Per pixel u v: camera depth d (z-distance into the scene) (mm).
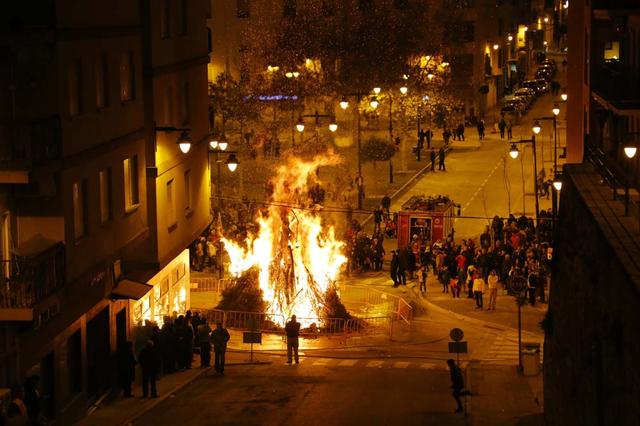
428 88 77750
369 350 40844
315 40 75625
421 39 77375
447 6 89938
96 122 30891
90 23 30422
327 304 44406
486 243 52844
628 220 22797
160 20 37531
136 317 36562
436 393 33656
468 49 101125
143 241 36344
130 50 34188
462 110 95062
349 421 30000
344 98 52625
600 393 21375
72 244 28938
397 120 89000
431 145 87500
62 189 28125
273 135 77938
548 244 49531
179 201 40125
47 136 27234
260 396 33031
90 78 30438
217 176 68000
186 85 41188
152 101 36656
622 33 39750
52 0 27766
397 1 76812
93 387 32781
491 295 46438
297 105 75562
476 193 70188
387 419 30234
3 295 25547
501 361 39344
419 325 44750
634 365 17547
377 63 75375
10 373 26281
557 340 28578
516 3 125312
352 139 78750
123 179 33344
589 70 36719
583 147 38719
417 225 54469
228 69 90562
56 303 27234
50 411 28859
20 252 26719
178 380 35344
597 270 22141
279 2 88375
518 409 31688
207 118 44312
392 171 74062
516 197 68625
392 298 48406
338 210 58094
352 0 76188
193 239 42031
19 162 25875
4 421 24422
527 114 104125
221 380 35469
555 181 43156
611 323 19641
